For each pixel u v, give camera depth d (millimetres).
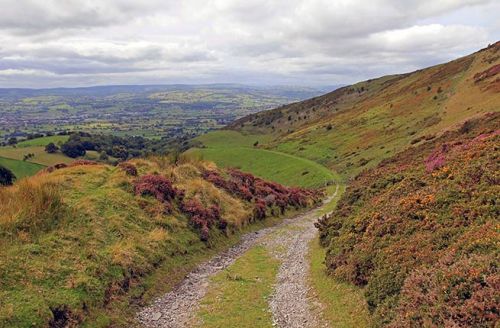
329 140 120812
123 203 24500
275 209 40469
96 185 26328
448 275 11289
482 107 60312
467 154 23125
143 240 21797
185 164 36406
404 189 23141
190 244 24953
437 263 12852
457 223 15602
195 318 16188
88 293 15719
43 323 13453
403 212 19125
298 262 24328
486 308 9578
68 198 23078
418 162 33062
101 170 28984
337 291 17641
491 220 14234
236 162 126688
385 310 13156
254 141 195375
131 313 16359
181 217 26906
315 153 112312
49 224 19047
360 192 30547
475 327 9414
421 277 12414
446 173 21844
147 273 19531
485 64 102062
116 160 129625
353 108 168250
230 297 18344
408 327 11047
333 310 16047
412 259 14758
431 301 11062
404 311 11781
